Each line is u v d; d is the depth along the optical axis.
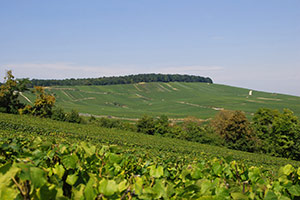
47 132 31.64
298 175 2.91
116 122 65.38
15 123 30.78
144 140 40.47
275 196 2.28
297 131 50.25
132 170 3.46
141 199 2.12
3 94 56.59
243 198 2.10
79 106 119.81
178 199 2.20
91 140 32.59
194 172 2.92
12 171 1.62
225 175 3.28
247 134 54.56
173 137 61.16
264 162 36.25
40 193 1.65
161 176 3.04
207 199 2.13
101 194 1.84
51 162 2.80
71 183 2.16
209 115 102.12
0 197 1.54
